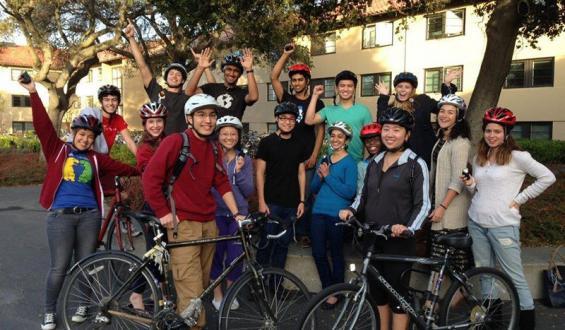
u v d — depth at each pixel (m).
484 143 3.71
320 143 5.00
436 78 21.66
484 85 7.31
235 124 4.29
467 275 3.48
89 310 3.62
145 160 4.02
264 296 3.49
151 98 5.37
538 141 17.88
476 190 3.74
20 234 7.37
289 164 4.54
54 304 3.96
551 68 19.23
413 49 22.12
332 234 4.39
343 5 8.34
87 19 19.66
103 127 4.81
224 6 6.92
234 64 5.08
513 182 3.58
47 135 3.90
